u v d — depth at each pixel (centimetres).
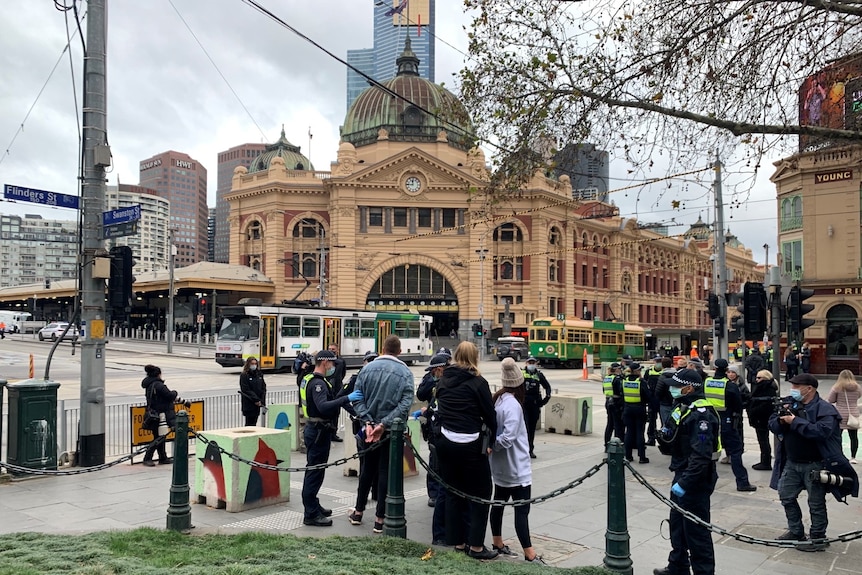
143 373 3097
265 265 6103
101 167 1102
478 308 5934
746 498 978
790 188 3603
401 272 5997
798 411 745
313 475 779
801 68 917
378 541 669
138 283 6278
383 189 5916
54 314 8638
